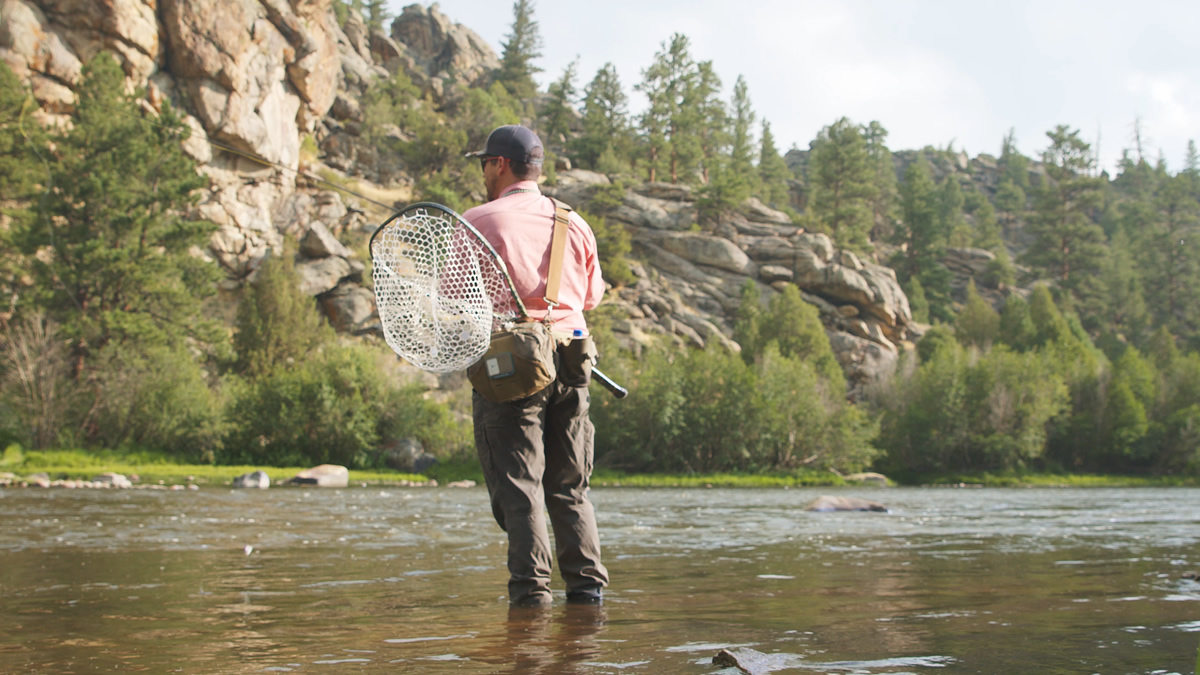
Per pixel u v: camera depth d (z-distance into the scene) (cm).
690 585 335
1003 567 405
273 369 4062
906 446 4703
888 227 10781
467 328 282
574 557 296
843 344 6512
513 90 10600
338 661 186
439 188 6444
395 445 3688
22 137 3603
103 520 767
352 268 5131
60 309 3597
